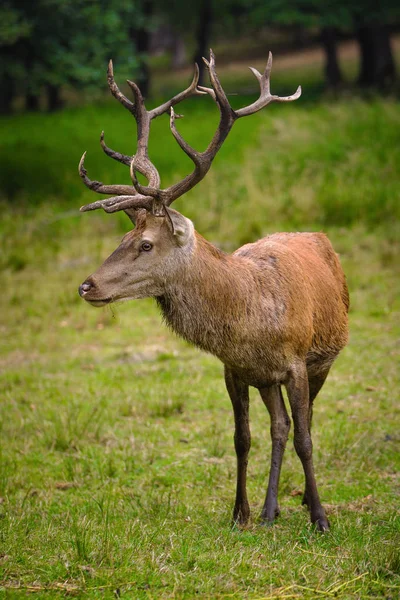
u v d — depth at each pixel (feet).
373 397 59.26
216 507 43.19
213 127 170.30
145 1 232.32
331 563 34.91
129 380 65.41
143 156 39.86
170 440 53.52
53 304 84.64
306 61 298.35
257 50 339.36
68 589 32.37
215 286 37.78
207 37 263.90
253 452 50.98
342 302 45.78
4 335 77.71
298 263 41.78
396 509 41.45
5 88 241.96
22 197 123.85
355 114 156.87
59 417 56.80
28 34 120.16
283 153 134.41
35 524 40.11
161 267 37.35
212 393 61.77
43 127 184.24
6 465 49.65
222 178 121.90
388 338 70.90
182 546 36.11
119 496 45.03
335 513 41.57
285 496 45.11
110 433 54.49
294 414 39.83
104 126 181.88
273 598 31.94
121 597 31.96
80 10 132.46
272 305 38.83
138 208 37.70
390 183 113.70
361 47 218.18
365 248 94.22
